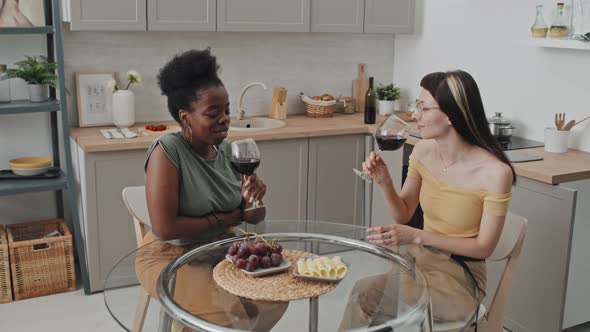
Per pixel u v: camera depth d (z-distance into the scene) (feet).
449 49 14.16
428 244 7.09
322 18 13.75
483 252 7.11
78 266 13.17
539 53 12.06
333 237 7.17
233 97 14.34
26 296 11.60
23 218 12.87
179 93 7.08
